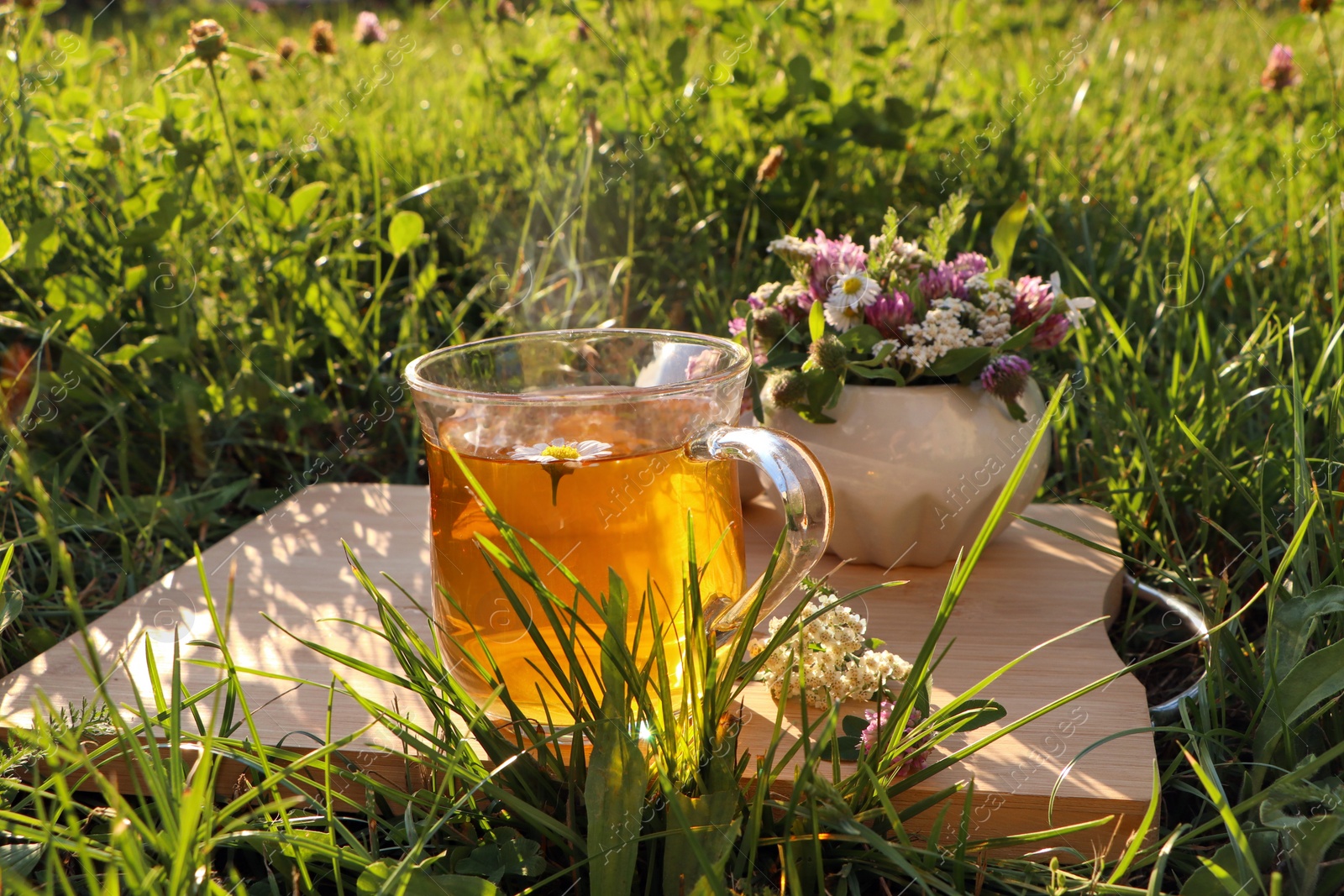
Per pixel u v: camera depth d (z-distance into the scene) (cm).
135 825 49
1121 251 102
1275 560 69
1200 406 77
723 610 54
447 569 54
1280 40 155
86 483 86
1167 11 224
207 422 88
